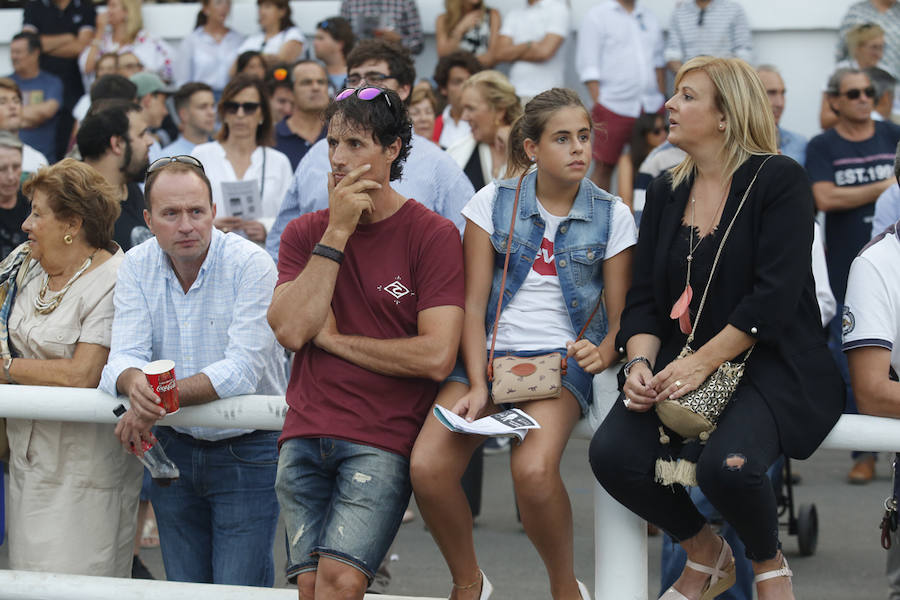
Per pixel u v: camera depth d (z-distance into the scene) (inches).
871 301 501.4
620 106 1312.7
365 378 486.6
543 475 464.8
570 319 511.2
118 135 792.9
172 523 600.7
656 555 870.4
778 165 472.1
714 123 485.1
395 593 802.2
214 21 1478.8
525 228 515.2
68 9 1510.8
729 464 437.7
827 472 1100.5
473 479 889.5
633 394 466.9
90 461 576.1
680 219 492.7
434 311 486.3
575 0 1419.8
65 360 576.4
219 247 564.4
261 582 593.9
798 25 1349.7
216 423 531.2
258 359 550.9
